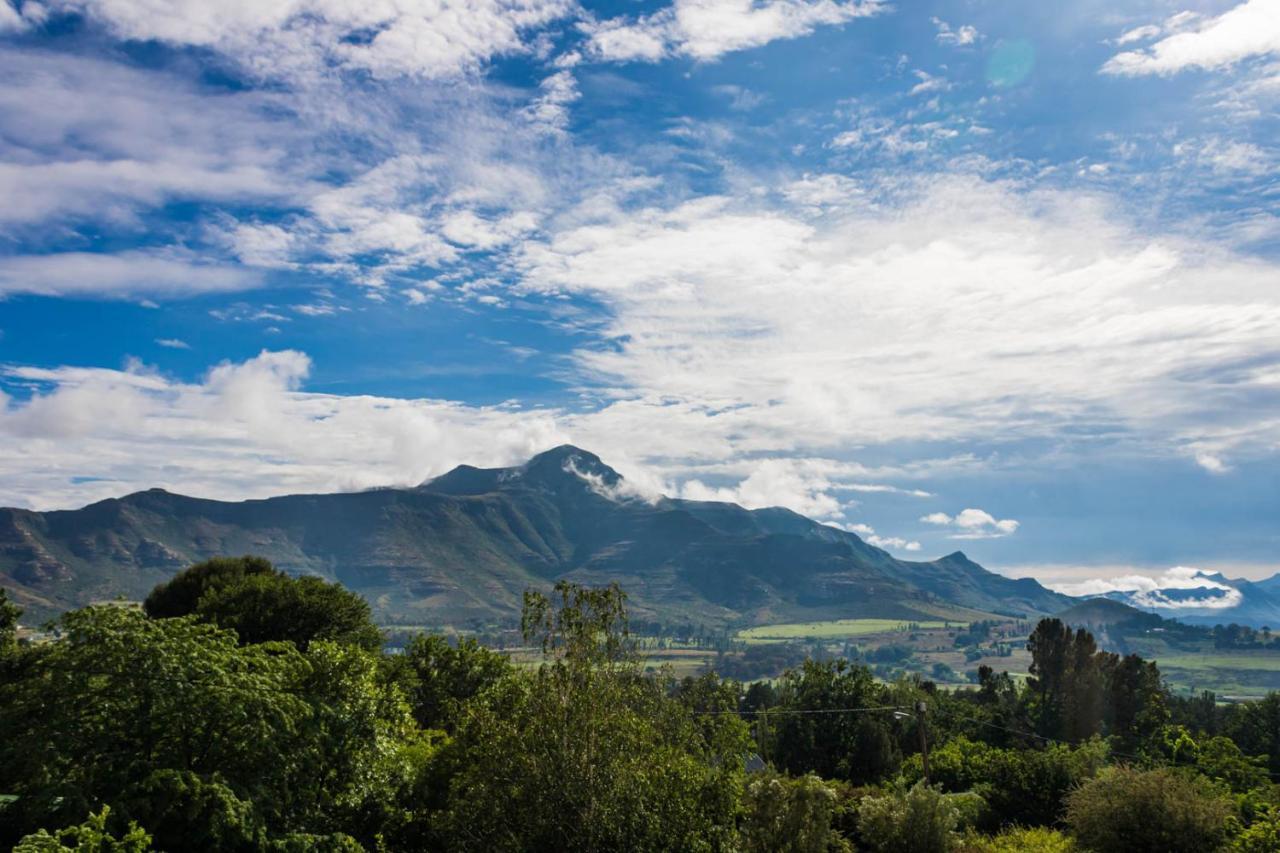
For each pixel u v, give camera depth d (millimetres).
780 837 20875
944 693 113250
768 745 67500
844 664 71938
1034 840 30250
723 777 18312
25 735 14984
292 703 17469
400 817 20125
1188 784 26594
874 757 62562
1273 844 22672
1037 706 85250
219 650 17781
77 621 16172
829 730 67125
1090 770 38781
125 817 14219
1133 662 79188
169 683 15711
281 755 16984
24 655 17375
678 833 16688
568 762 16609
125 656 15758
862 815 28766
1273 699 76562
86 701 15445
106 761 15016
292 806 17672
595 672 17828
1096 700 78125
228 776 16281
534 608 18344
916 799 27922
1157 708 77562
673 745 18844
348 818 19453
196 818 15023
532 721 17062
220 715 16141
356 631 50656
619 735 16844
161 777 14641
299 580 52969
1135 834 25219
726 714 21797
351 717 20141
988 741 76562
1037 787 36719
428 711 45406
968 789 51156
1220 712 97062
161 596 54344
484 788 16891
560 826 16281
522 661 19297
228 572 55781
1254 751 74438
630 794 16422
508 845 16469
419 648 48344
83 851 11195
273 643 20719
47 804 13938
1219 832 24891
